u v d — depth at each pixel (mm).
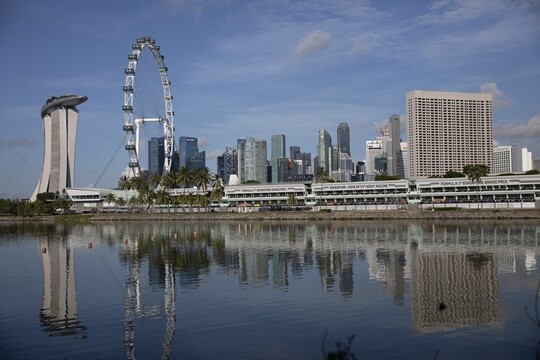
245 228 167375
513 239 107500
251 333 40750
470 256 81000
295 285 59656
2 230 183500
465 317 43906
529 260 75188
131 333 41656
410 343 37594
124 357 36312
